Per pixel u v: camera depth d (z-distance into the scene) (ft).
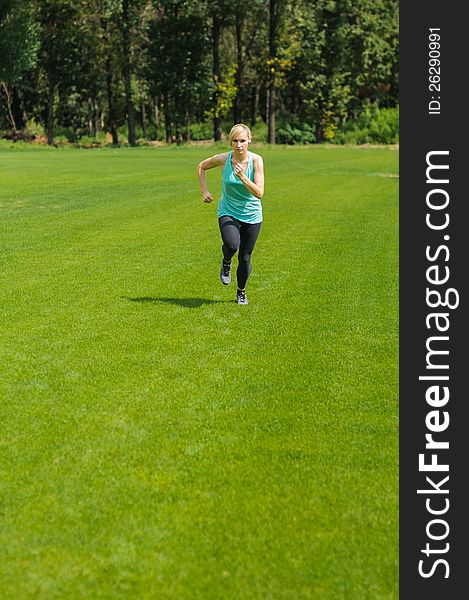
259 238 42.06
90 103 245.86
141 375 18.71
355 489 13.25
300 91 221.87
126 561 10.96
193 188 68.69
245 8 189.47
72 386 17.83
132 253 35.83
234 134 23.90
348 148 192.44
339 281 31.01
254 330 23.31
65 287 28.32
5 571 10.69
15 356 19.93
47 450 14.43
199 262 34.01
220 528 11.84
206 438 15.12
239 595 10.28
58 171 88.79
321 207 57.41
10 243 37.83
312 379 18.90
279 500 12.75
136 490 12.98
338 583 10.61
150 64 194.29
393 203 60.90
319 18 209.46
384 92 236.63
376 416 16.71
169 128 208.85
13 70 167.73
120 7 179.93
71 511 12.26
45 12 186.70
